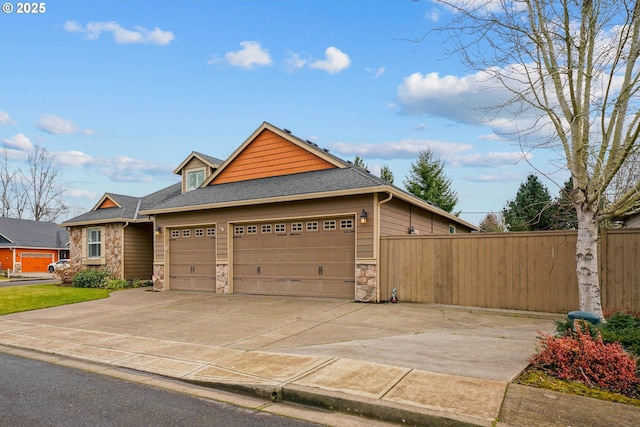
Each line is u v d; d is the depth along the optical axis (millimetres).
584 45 6086
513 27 6367
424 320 8852
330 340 7180
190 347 7027
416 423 4004
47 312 11242
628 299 8539
